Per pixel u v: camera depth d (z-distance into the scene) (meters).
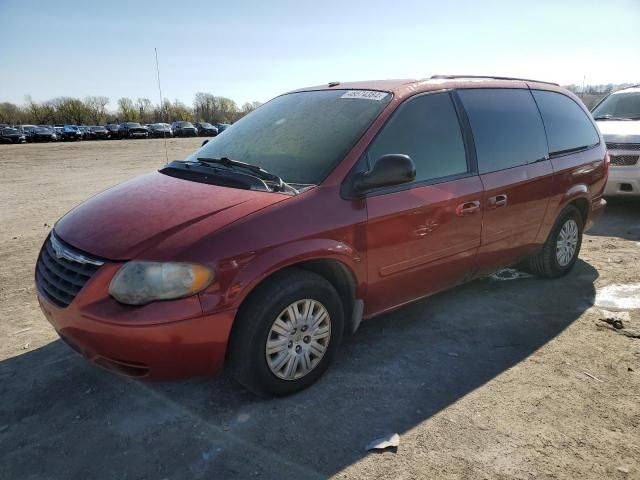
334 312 3.08
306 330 2.96
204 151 3.90
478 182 3.72
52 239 3.07
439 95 3.70
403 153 3.35
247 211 2.75
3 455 2.54
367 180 2.99
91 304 2.55
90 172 17.08
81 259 2.68
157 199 3.02
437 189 3.45
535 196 4.23
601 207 5.19
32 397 3.02
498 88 4.19
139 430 2.72
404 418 2.81
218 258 2.56
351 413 2.85
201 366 2.63
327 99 3.76
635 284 4.75
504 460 2.49
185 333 2.51
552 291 4.60
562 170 4.49
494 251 4.02
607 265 5.30
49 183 13.77
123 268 2.53
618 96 8.73
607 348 3.58
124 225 2.79
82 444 2.62
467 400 2.97
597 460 2.50
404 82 3.70
